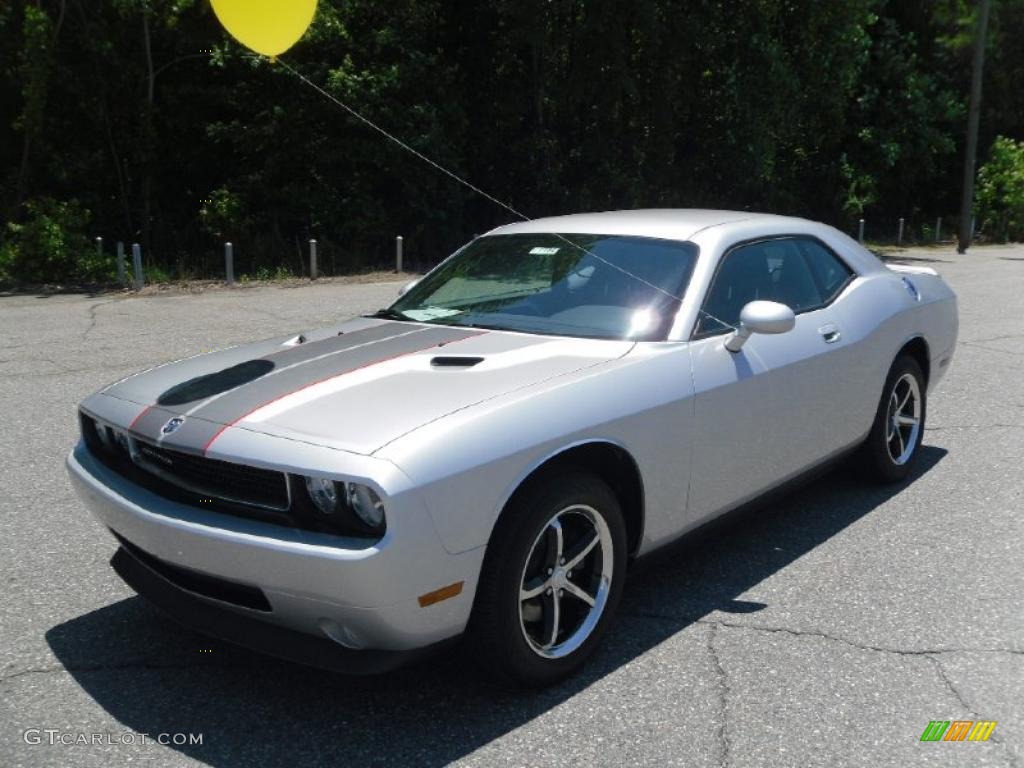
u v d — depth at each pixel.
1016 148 33.59
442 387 3.29
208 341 10.48
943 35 33.12
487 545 3.01
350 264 20.75
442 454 2.87
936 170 33.75
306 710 3.17
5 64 19.89
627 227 4.51
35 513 4.97
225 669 3.44
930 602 3.98
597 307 4.04
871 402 5.02
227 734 3.03
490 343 3.80
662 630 3.74
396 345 3.82
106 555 4.45
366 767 2.85
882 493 5.39
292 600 2.88
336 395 3.26
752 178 25.33
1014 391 7.98
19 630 3.71
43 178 20.62
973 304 14.06
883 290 5.23
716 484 3.95
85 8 19.92
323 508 2.83
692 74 24.55
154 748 2.94
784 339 4.31
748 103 24.23
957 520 4.96
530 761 2.88
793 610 3.91
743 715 3.13
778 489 4.44
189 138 22.03
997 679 3.36
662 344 3.80
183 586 3.27
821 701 3.21
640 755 2.91
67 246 17.81
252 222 20.95
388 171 21.33
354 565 2.71
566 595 3.40
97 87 20.14
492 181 24.42
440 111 21.88
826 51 25.56
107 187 21.38
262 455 2.90
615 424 3.39
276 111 20.31
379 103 20.62
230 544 2.90
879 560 4.44
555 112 24.25
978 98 27.08
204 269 19.62
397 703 3.21
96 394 3.69
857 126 31.08
